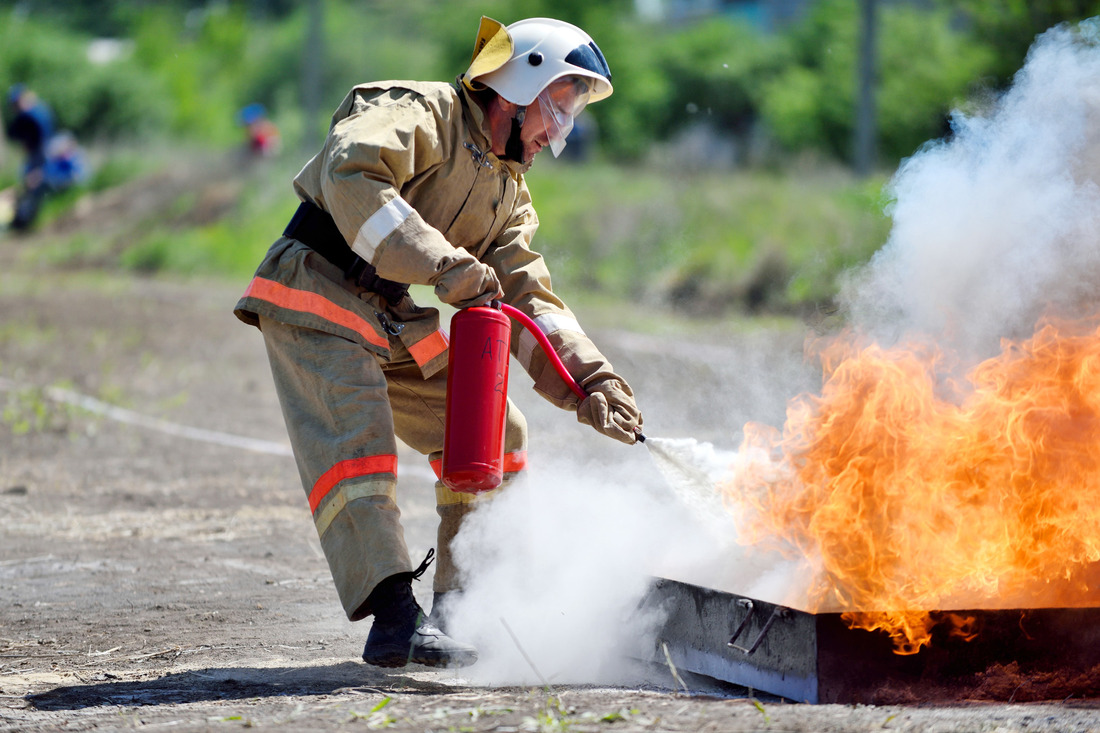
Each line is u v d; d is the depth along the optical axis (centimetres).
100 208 7744
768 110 9300
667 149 7288
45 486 2086
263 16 16825
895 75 7344
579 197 6194
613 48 10206
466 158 1030
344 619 1266
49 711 913
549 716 827
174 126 11406
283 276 1009
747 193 5888
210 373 3566
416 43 12925
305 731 812
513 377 3133
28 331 4188
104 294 5541
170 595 1377
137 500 1981
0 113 10631
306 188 1028
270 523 1811
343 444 980
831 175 6438
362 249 960
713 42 10169
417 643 938
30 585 1431
